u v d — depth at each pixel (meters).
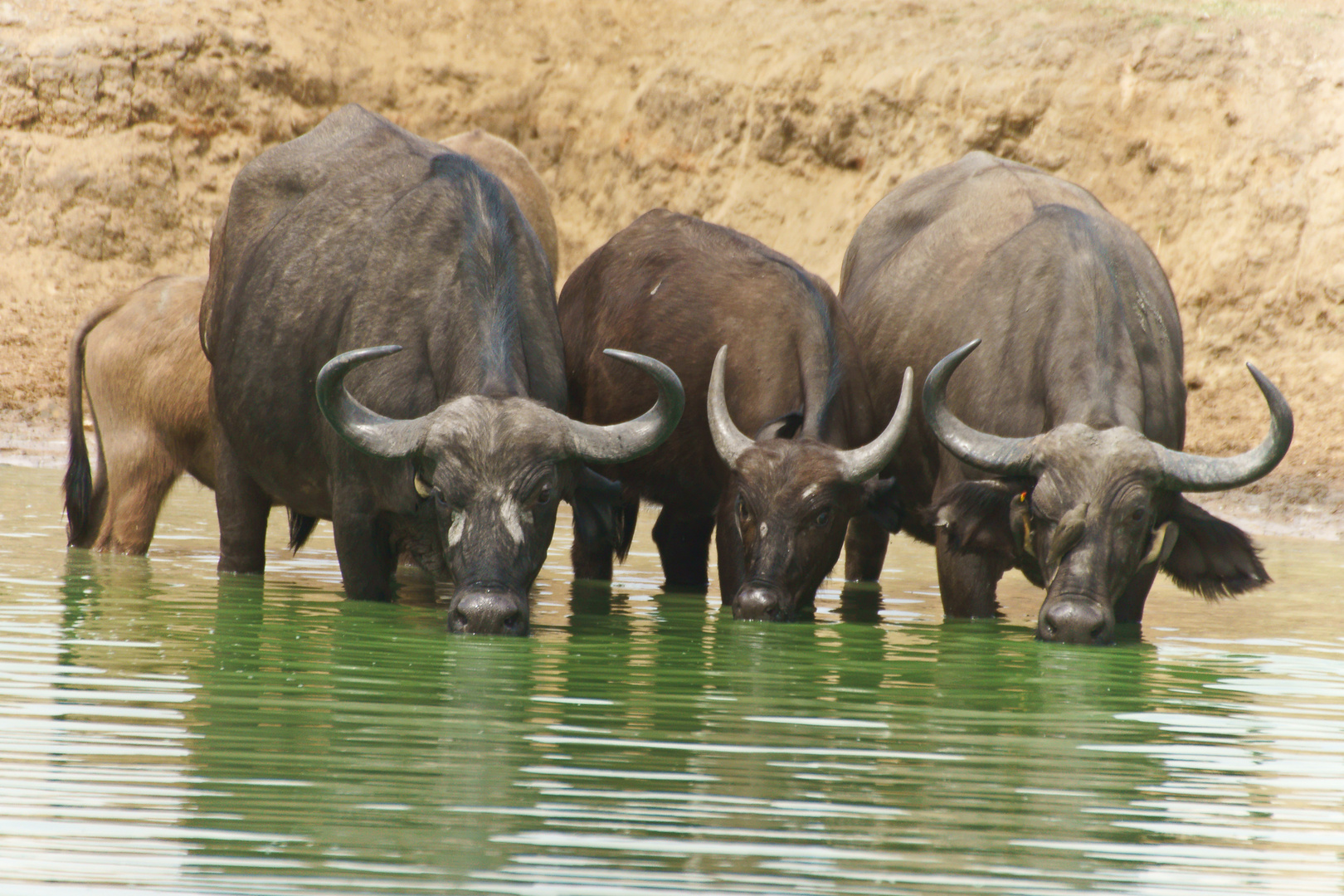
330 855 9.65
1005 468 19.16
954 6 62.53
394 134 23.44
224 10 68.44
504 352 18.89
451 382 19.06
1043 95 56.31
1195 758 12.98
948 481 21.61
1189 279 51.53
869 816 10.93
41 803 10.48
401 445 18.19
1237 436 46.22
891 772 12.18
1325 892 9.73
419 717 13.42
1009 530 19.67
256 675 14.98
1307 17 56.56
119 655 15.70
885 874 9.67
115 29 67.06
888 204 27.19
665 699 14.59
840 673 16.38
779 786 11.60
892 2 63.69
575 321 25.39
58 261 64.44
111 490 24.92
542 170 67.25
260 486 22.88
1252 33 55.66
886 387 23.92
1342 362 47.69
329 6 69.94
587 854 9.81
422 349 19.78
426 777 11.48
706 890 9.23
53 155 65.62
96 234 65.00
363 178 22.30
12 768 11.27
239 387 21.92
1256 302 50.16
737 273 23.11
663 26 68.19
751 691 15.20
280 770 11.53
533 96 68.19
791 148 61.91
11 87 66.06
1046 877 9.79
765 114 62.34
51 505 31.02
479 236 19.97
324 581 22.55
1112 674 16.72
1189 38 55.66
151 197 65.88
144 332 24.66
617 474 23.64
